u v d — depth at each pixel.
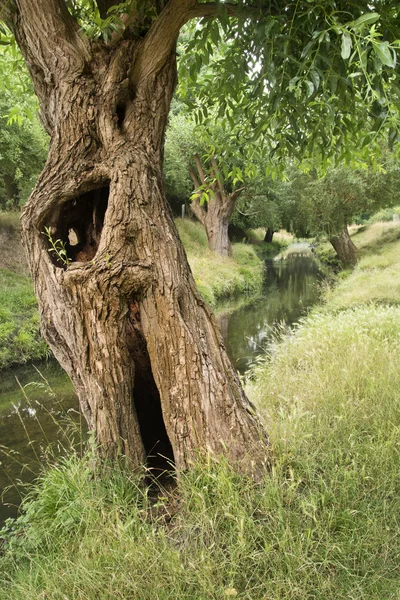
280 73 2.99
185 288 2.93
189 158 20.48
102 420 2.91
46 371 8.77
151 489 3.11
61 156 2.97
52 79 2.96
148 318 2.86
